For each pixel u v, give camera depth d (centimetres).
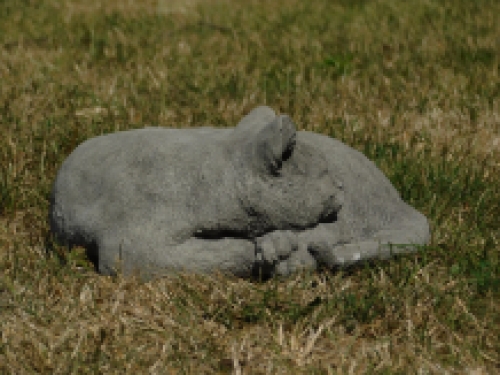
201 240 1173
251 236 1173
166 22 2877
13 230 1427
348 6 3145
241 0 3297
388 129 1880
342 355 1061
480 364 1066
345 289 1180
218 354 1077
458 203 1516
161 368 1036
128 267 1170
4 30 2712
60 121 1870
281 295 1170
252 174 1147
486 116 1945
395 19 2888
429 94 2105
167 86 2153
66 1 3141
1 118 1884
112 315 1138
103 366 1041
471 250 1330
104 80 2212
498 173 1647
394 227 1291
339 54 2467
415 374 1035
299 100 2066
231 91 2125
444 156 1703
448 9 2969
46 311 1152
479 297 1218
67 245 1277
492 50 2448
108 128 1833
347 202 1238
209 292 1171
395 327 1142
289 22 2891
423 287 1206
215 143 1214
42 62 2352
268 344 1096
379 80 2212
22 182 1592
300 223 1166
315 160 1180
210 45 2588
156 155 1209
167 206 1170
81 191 1255
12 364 1045
